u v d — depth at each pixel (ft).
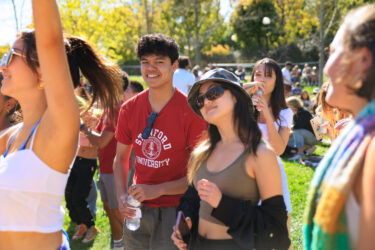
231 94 6.08
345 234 3.34
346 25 3.63
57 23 4.98
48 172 5.40
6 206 5.25
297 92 53.67
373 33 3.25
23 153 5.39
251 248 5.33
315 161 23.12
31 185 5.30
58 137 5.26
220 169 5.96
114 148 12.34
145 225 8.78
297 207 15.24
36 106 5.82
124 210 8.69
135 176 9.12
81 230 13.96
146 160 8.66
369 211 2.95
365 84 3.38
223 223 5.50
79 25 48.83
